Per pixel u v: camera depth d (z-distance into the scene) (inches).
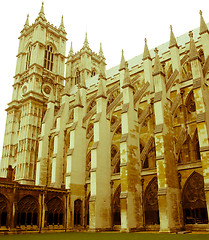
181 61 1765.5
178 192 1234.6
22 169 2454.5
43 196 1439.5
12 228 1251.2
